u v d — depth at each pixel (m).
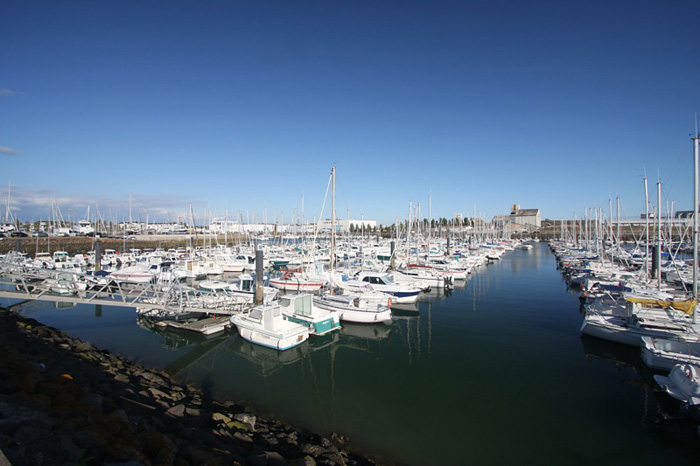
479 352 21.80
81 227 103.00
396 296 32.31
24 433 7.41
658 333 20.53
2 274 25.30
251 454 10.77
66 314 29.42
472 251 75.88
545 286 44.22
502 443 13.04
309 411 15.18
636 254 57.97
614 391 16.80
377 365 20.05
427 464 11.88
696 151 21.64
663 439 13.22
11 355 13.25
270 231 108.56
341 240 85.69
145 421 10.48
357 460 11.91
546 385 17.41
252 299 29.02
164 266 52.09
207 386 17.55
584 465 11.88
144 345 22.80
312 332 23.20
